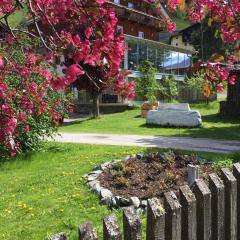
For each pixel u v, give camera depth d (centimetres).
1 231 700
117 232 298
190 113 2320
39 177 1059
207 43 4625
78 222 716
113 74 397
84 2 347
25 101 549
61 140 1825
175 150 1344
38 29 369
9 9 400
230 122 2538
